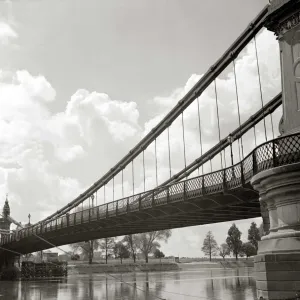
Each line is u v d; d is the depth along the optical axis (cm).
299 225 1672
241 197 2808
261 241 1784
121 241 12200
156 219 3794
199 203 3184
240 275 6888
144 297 3397
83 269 9756
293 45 2056
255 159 1953
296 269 1602
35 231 5803
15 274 7144
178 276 7262
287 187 1703
